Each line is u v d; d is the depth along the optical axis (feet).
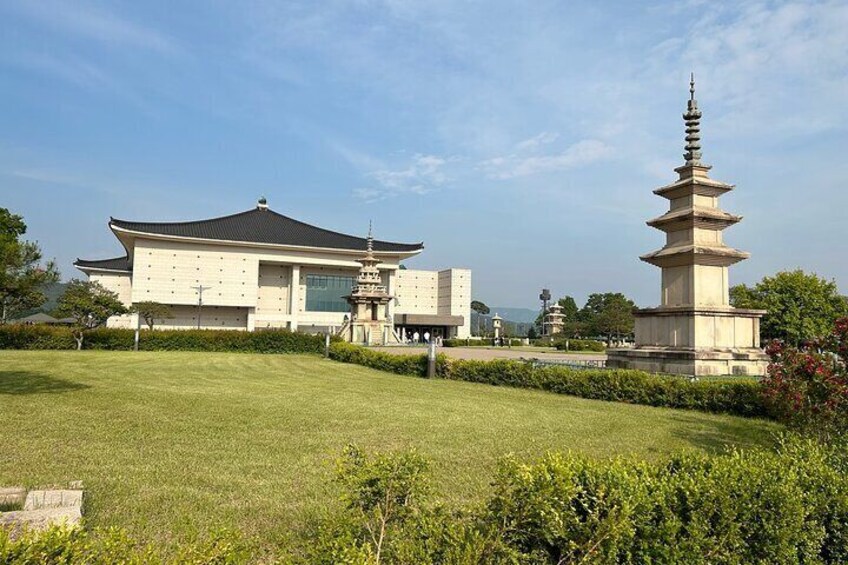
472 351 122.31
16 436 23.98
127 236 174.40
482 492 17.42
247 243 185.57
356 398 39.47
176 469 19.60
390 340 137.49
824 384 21.88
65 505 15.03
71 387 41.70
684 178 49.75
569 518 9.53
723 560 10.03
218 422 28.71
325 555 9.14
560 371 45.42
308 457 21.77
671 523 9.68
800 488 11.60
